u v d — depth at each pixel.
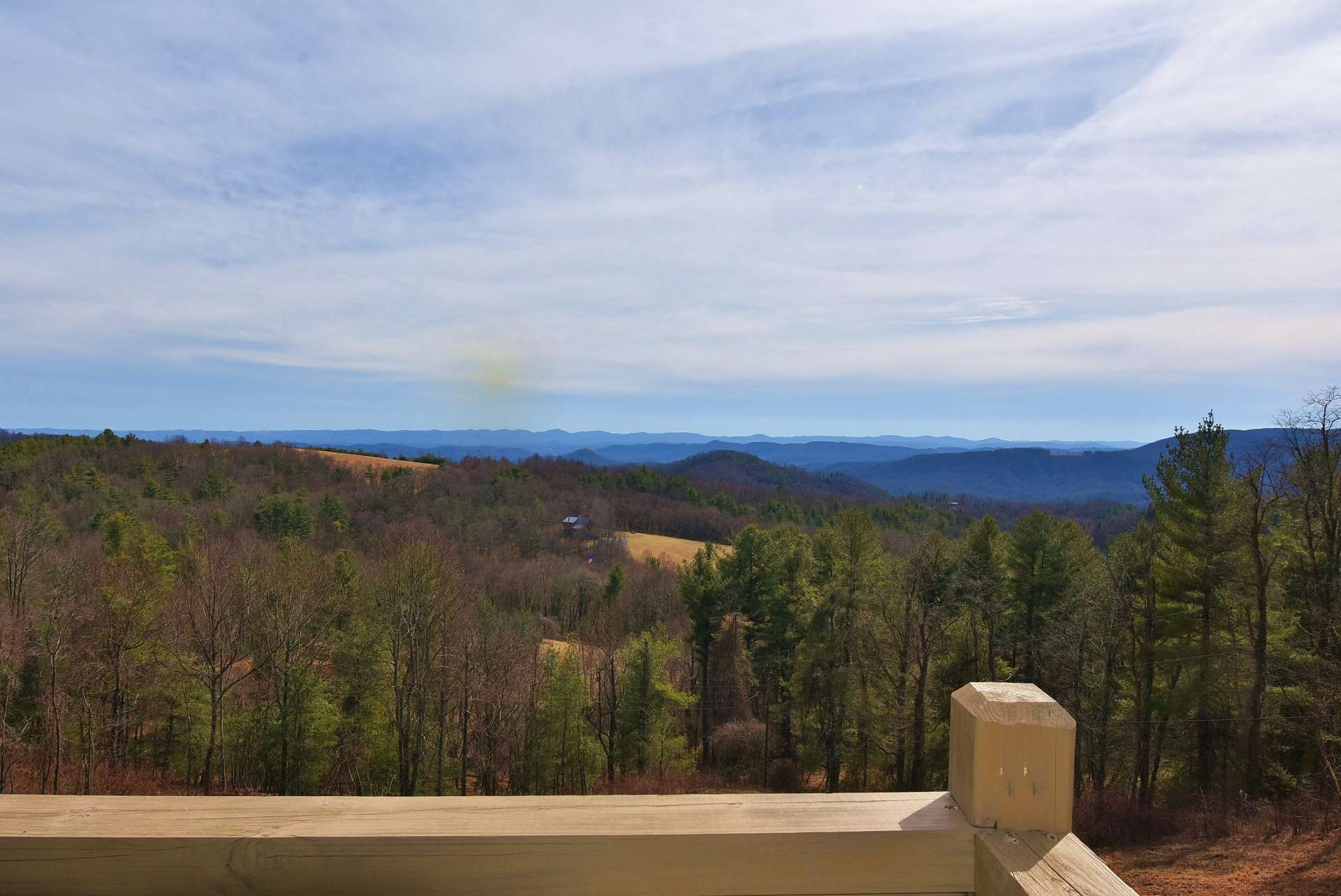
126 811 1.15
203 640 22.78
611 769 27.22
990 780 1.13
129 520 36.31
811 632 26.03
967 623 24.17
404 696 24.70
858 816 1.17
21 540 24.89
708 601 30.47
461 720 26.09
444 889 1.11
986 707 1.14
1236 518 17.48
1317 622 17.23
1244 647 18.12
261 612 24.09
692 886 1.12
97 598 23.52
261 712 24.41
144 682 24.19
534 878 1.12
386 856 1.11
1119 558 20.88
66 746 23.81
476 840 1.11
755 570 29.94
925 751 23.45
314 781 23.94
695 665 32.03
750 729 28.80
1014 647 24.36
